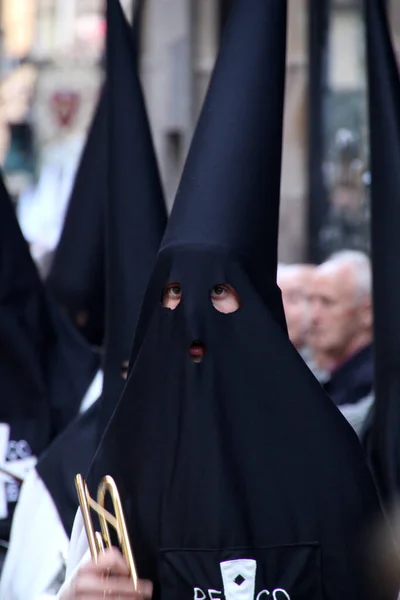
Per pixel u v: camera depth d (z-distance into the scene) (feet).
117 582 40.04
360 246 116.06
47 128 158.10
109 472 42.78
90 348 68.74
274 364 41.75
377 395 51.90
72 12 159.74
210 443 41.32
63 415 66.03
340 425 41.93
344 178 117.39
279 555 41.50
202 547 41.34
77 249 80.48
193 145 45.06
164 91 128.57
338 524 41.78
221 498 41.14
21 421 65.82
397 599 42.98
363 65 117.19
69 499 52.65
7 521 61.62
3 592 52.49
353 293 73.87
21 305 66.90
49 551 51.67
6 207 67.21
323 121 117.70
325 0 116.88
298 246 118.21
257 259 43.19
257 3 46.73
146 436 42.19
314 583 41.63
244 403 41.73
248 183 44.19
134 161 56.59
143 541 42.11
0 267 66.85
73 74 159.12
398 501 50.72
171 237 42.91
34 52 160.15
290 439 41.70
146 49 128.67
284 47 47.01
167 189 128.47
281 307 44.14
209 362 41.70
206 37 125.80
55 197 154.20
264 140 45.27
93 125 80.89
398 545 44.62
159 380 42.09
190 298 41.81
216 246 42.32
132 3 111.45
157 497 41.98
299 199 118.52
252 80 45.93
